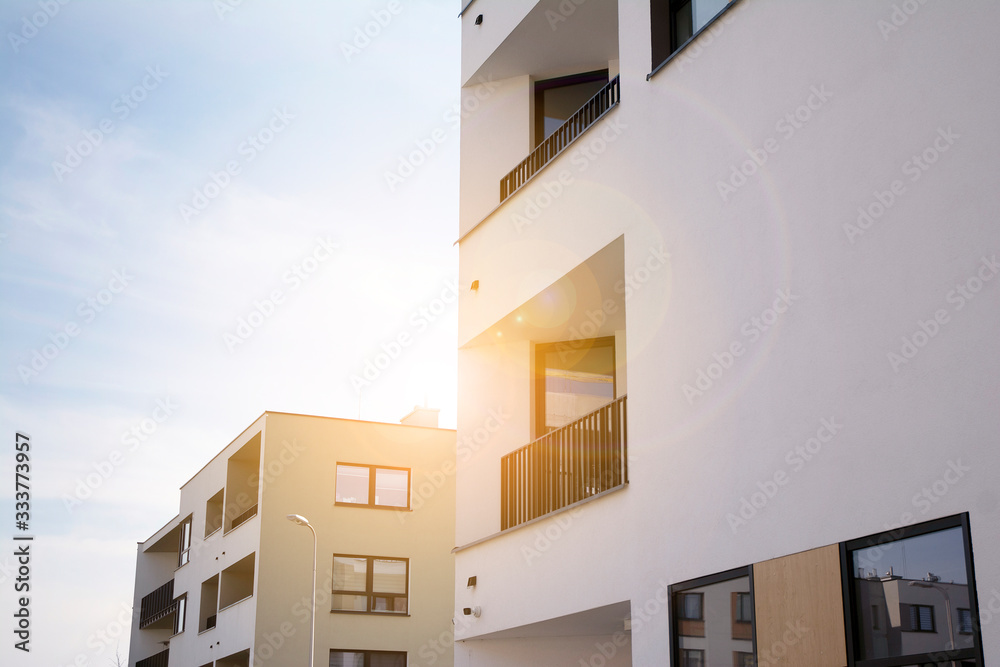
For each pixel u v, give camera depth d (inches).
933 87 279.0
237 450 1242.0
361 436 1192.2
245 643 1104.8
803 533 309.4
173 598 1430.9
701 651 353.1
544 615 448.8
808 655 303.0
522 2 542.3
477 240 553.6
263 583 1102.4
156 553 1704.0
